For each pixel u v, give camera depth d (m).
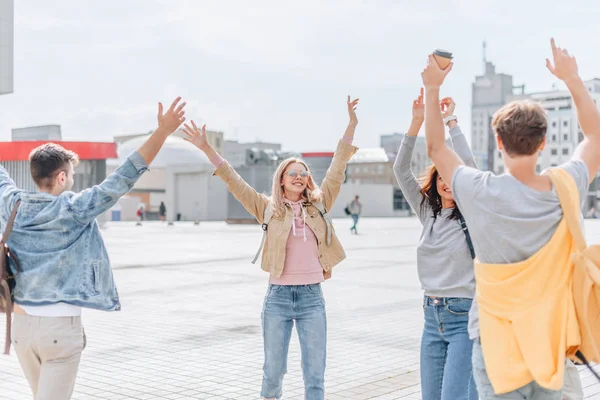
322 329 4.19
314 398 4.12
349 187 65.25
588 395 5.07
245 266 15.13
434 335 3.68
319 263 4.29
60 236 3.16
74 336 3.19
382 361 6.30
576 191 2.39
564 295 2.33
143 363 6.26
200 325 8.12
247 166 42.28
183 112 3.29
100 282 3.24
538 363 2.27
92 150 30.34
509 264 2.38
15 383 5.60
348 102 4.52
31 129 33.94
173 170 54.12
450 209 3.65
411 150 3.84
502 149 2.47
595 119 2.58
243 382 5.59
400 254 18.20
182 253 18.69
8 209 3.25
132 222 48.19
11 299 3.21
